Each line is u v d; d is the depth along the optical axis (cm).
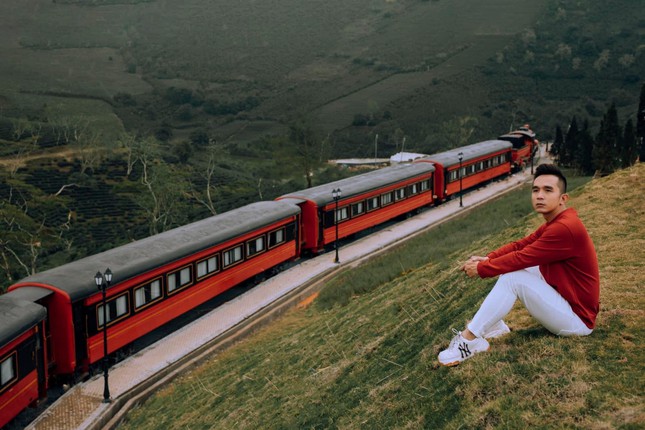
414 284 2089
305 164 7175
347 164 9469
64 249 5688
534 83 12781
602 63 12950
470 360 953
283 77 17138
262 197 6988
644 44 13550
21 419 1817
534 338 916
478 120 11306
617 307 937
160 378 2098
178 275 2438
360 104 13325
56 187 7319
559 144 7519
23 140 8894
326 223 3466
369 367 1322
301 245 3409
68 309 1931
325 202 3438
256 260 2944
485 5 18400
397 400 1036
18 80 16225
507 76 13200
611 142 4744
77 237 6047
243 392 1702
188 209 6588
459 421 835
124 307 2162
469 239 3231
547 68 13262
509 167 6081
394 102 12781
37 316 1795
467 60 14450
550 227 751
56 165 8069
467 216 4269
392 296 2047
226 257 2730
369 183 3909
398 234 3916
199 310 2758
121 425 1867
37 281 1955
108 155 8688
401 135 10938
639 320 881
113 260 2200
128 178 7931
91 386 1994
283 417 1320
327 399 1284
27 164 7919
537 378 825
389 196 4078
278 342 2180
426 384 1005
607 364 799
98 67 18675
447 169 4772
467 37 16112
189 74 18362
